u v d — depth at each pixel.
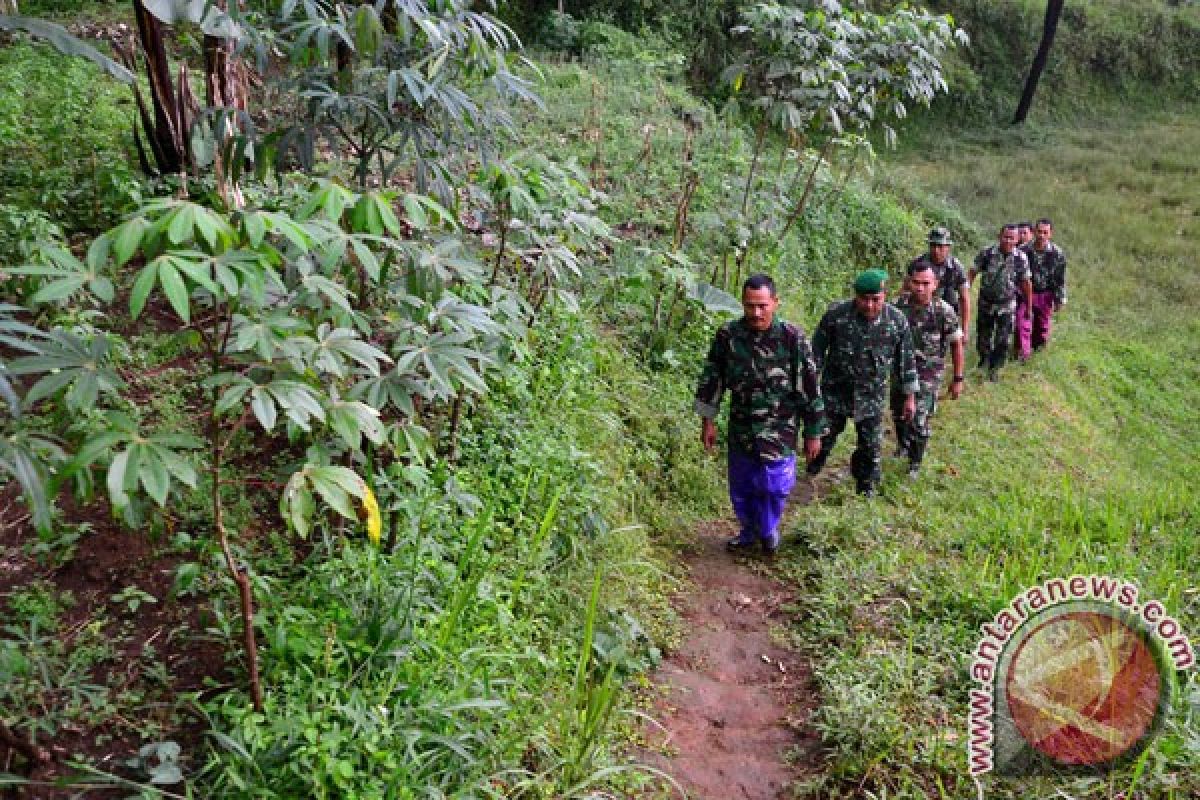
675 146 10.52
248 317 2.56
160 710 2.89
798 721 3.96
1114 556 4.88
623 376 6.34
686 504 5.89
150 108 7.55
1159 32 21.91
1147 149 18.31
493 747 3.09
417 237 3.72
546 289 5.22
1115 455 8.29
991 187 16.11
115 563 3.37
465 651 3.29
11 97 6.59
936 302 6.62
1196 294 12.73
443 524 3.94
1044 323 10.03
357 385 2.91
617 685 3.41
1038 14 21.25
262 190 4.68
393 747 2.87
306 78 3.79
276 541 3.62
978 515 5.75
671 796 3.42
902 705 3.82
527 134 9.59
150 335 4.54
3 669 2.70
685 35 16.05
